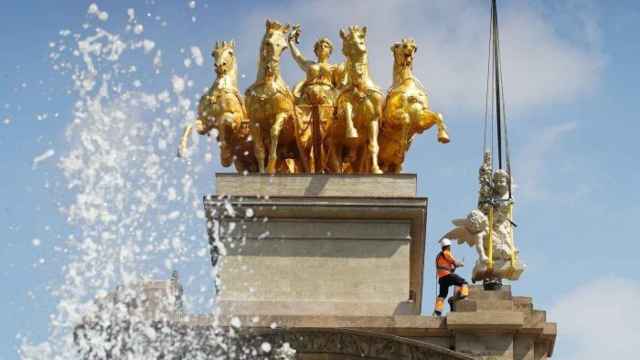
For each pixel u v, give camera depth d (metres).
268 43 54.75
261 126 54.66
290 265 52.69
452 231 52.31
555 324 49.25
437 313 50.69
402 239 53.09
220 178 53.56
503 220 52.38
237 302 51.84
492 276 51.19
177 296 49.34
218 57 56.22
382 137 55.28
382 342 48.53
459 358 47.94
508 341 49.09
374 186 53.69
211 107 55.41
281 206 52.97
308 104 55.12
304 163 55.03
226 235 52.91
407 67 55.94
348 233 53.09
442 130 54.78
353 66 53.91
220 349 48.72
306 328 48.88
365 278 52.59
